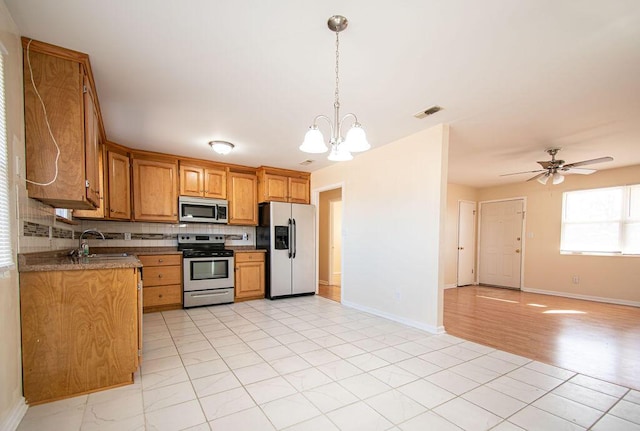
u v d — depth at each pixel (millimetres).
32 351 1859
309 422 1715
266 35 1783
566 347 2928
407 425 1696
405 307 3588
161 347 2830
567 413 1832
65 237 3080
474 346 2916
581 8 1535
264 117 3002
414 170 3496
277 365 2457
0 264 1517
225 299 4594
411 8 1551
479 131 3379
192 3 1523
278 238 4996
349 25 1686
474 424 1711
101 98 2588
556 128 3260
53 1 1512
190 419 1730
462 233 6727
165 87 2406
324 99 2613
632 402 1967
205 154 4352
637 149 3955
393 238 3766
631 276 4836
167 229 4664
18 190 1738
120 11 1585
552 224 5781
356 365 2465
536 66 2090
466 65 2086
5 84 1568
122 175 3881
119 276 2107
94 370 2027
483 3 1510
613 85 2334
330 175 5008
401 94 2520
